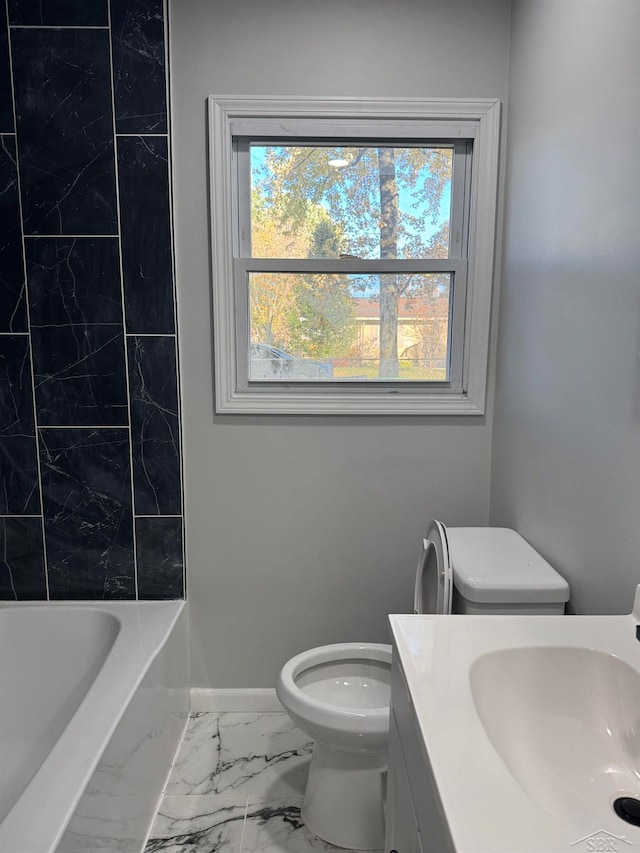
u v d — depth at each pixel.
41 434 1.94
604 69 1.23
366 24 1.84
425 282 1.98
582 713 0.93
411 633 1.00
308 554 2.05
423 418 2.00
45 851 0.94
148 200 1.83
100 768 1.18
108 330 1.90
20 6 1.75
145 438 1.95
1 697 1.84
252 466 2.01
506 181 1.88
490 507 2.04
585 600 1.31
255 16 1.82
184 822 1.59
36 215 1.84
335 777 1.54
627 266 1.14
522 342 1.72
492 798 0.63
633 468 1.12
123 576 2.02
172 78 1.83
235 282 1.95
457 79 1.86
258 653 2.09
